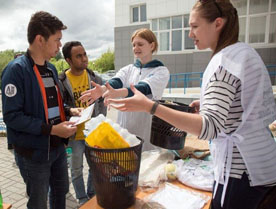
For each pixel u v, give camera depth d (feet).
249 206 3.25
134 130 6.77
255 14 30.25
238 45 3.14
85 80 8.75
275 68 29.91
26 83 5.04
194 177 4.30
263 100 3.13
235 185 3.22
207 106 2.87
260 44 30.40
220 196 3.39
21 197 9.59
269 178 3.23
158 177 4.37
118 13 40.93
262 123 3.18
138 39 6.61
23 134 5.19
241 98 2.97
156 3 36.29
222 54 3.01
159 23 36.83
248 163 3.13
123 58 41.86
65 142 6.10
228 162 3.23
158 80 6.23
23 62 5.13
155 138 5.16
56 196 6.47
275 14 29.35
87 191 8.55
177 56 35.78
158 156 5.22
